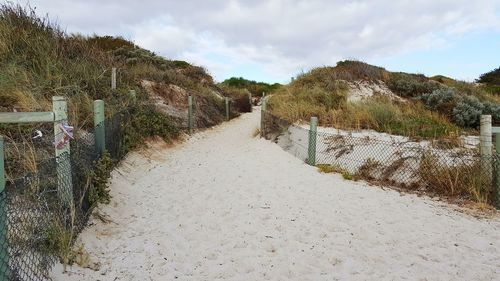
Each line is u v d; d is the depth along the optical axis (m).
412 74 18.78
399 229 4.84
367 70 17.42
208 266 3.85
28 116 4.02
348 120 10.69
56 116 4.08
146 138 9.29
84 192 4.42
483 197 5.97
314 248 4.27
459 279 3.64
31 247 3.26
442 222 5.11
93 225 4.48
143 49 19.03
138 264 3.82
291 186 6.69
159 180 6.96
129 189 6.14
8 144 4.85
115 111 8.05
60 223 3.70
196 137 12.62
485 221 5.23
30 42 8.42
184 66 21.92
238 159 9.11
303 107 12.38
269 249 4.24
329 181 7.09
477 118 11.91
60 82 7.43
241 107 23.33
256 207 5.58
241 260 3.97
